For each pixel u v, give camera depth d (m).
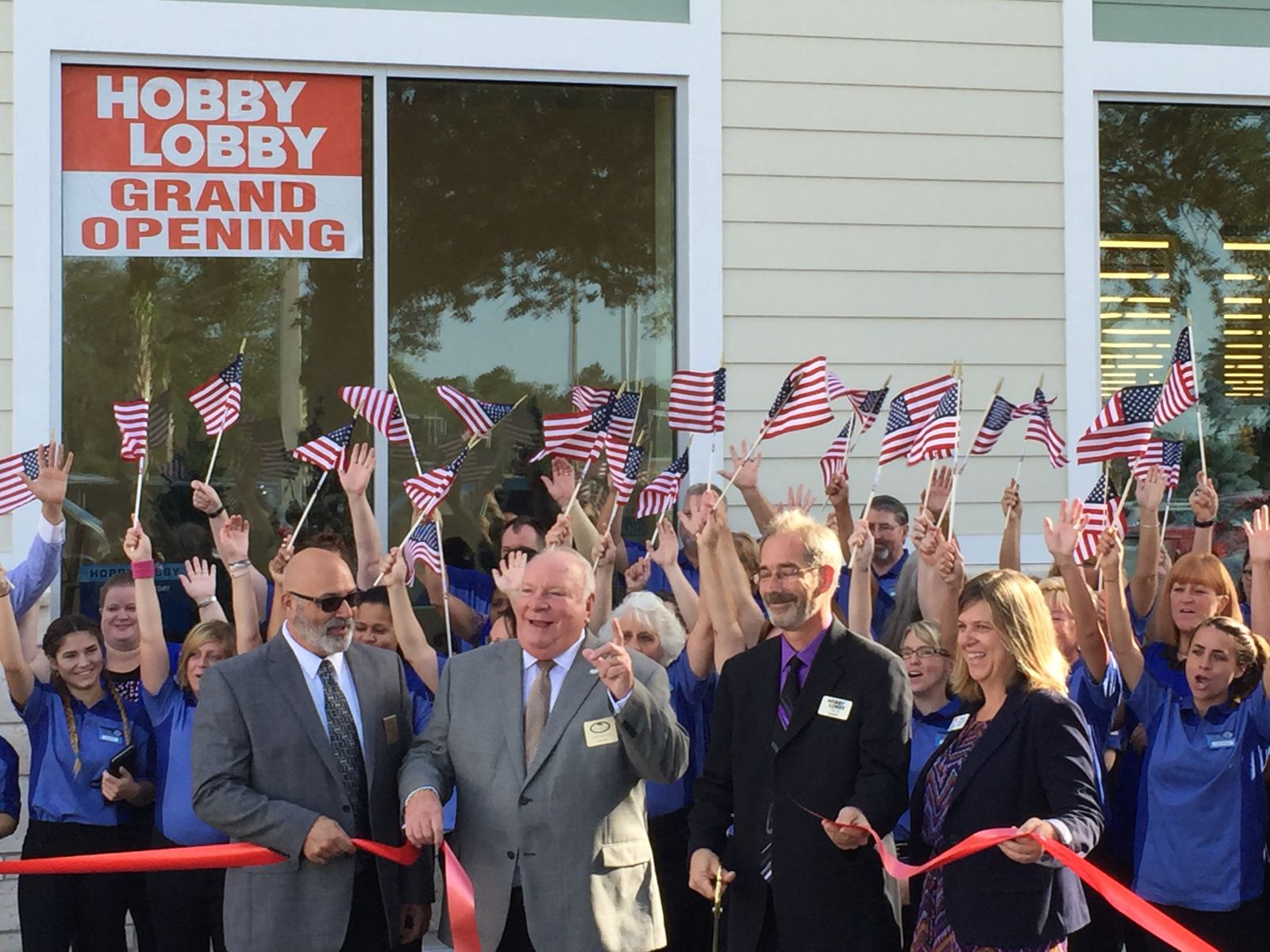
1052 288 7.68
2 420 6.74
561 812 4.38
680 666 5.63
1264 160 7.91
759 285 7.43
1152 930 3.82
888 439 6.10
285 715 4.46
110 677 5.71
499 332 7.30
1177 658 5.47
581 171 7.39
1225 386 7.88
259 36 7.04
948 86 7.62
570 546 6.12
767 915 4.57
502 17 7.27
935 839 4.35
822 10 7.52
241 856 4.30
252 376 7.05
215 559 6.93
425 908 4.71
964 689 4.55
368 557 6.48
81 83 6.92
